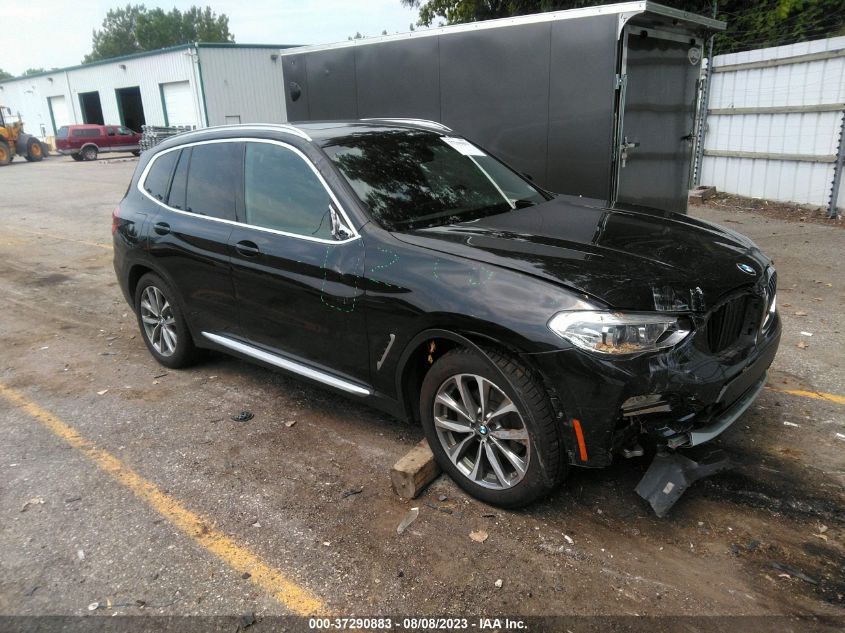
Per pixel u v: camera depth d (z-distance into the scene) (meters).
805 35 12.66
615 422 2.74
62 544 3.07
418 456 3.41
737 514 3.10
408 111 7.89
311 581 2.78
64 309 6.98
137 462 3.78
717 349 3.00
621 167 6.36
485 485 3.18
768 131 10.60
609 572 2.75
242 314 4.18
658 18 6.11
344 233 3.51
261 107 33.69
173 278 4.65
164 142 5.01
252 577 2.81
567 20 6.21
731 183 11.56
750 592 2.62
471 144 4.64
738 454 3.59
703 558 2.82
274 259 3.79
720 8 13.66
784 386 4.41
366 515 3.20
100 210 14.37
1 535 3.15
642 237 3.40
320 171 3.70
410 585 2.73
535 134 6.73
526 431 2.92
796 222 9.53
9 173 26.34
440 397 3.22
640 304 2.74
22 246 10.57
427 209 3.70
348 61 8.38
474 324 2.91
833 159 9.57
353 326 3.46
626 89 6.15
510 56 6.73
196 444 3.95
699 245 3.36
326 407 4.39
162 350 5.15
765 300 3.29
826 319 5.66
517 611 2.57
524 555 2.87
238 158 4.22
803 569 2.73
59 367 5.31
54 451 3.94
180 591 2.75
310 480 3.52
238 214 4.16
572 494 3.27
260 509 3.29
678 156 7.28
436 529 3.07
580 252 3.12
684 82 7.04
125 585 2.80
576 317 2.71
